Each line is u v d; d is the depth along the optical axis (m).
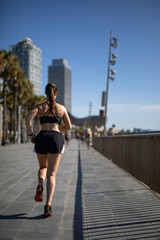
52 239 2.50
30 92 39.28
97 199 4.03
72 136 126.50
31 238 2.51
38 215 3.21
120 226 2.85
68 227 2.82
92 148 22.28
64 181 5.62
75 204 3.74
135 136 5.98
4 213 3.29
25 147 23.94
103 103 18.36
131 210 3.43
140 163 5.66
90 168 7.95
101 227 2.82
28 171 7.19
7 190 4.65
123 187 4.95
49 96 3.33
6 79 27.38
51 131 3.25
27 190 4.65
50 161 3.23
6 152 16.08
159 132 4.46
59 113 3.34
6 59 26.06
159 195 4.26
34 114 3.28
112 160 10.28
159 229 2.75
